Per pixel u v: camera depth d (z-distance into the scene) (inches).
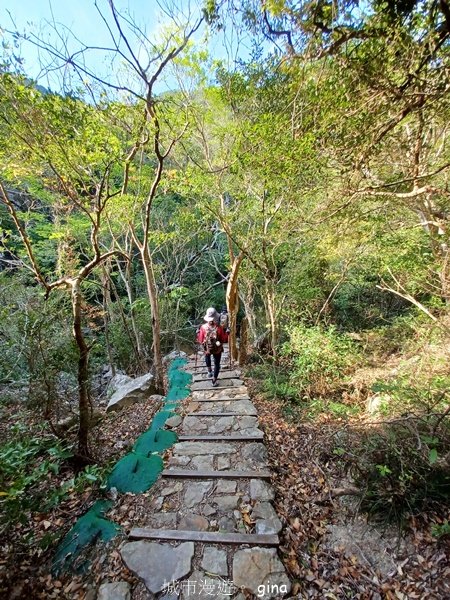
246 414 185.2
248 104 182.7
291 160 128.1
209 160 265.9
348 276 326.0
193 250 563.2
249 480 126.4
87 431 135.8
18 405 152.0
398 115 93.3
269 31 84.9
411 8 67.6
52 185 199.8
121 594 82.3
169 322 509.7
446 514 104.0
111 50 123.7
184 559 91.5
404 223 213.5
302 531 106.6
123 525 106.3
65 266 315.3
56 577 88.2
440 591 85.7
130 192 315.0
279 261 321.1
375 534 104.3
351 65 82.7
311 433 169.9
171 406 206.2
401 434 119.3
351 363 240.1
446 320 199.3
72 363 146.3
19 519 86.0
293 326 299.7
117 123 163.3
